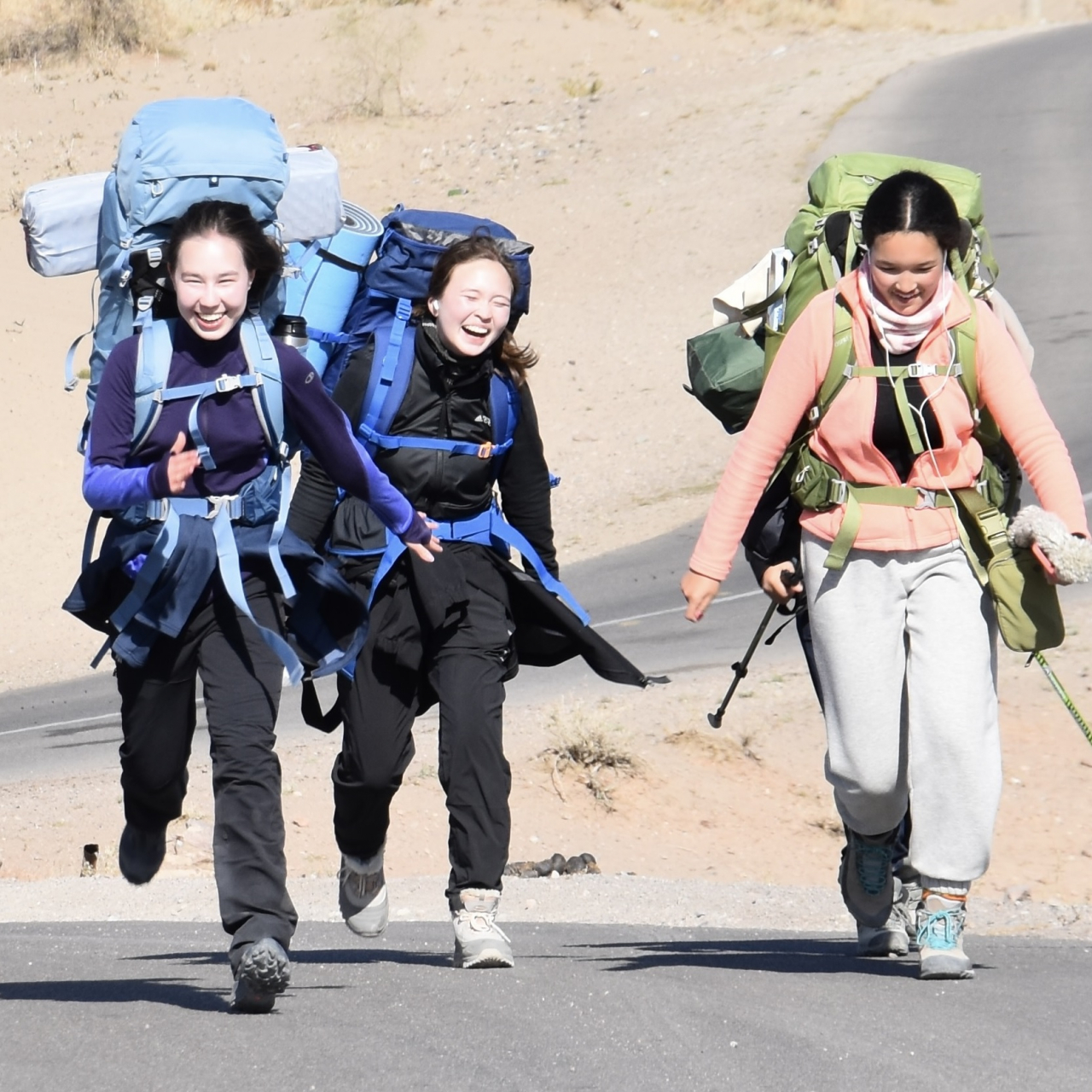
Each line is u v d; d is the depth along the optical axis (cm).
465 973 1889
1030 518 1688
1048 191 10756
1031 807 4075
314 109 15138
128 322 1767
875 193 1717
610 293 10450
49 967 2045
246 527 1644
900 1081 1273
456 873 1969
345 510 1959
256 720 1623
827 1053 1362
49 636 6875
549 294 10588
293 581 1691
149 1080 1305
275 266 1630
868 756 1769
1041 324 8569
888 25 18338
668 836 4100
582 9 17638
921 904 1766
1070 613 4984
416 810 4116
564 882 3488
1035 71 14025
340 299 1970
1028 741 4328
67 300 10144
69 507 8138
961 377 1736
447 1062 1359
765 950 2188
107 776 4612
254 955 1534
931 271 1700
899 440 1741
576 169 13125
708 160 12750
